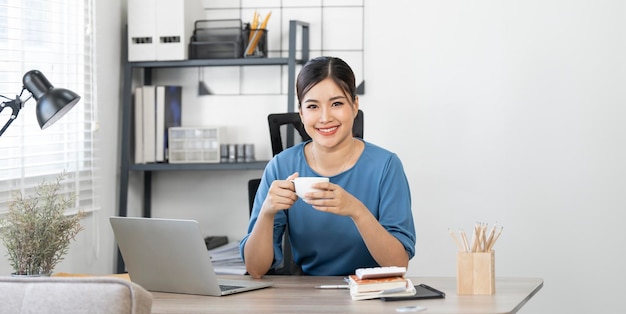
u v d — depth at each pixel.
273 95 3.62
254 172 3.67
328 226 2.29
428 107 3.56
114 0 3.42
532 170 3.54
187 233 1.95
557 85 3.51
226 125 3.65
